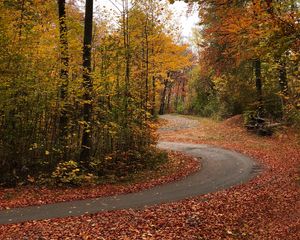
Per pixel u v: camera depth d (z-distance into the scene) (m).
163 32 21.58
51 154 16.98
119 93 19.28
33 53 15.54
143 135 20.70
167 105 69.06
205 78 52.28
